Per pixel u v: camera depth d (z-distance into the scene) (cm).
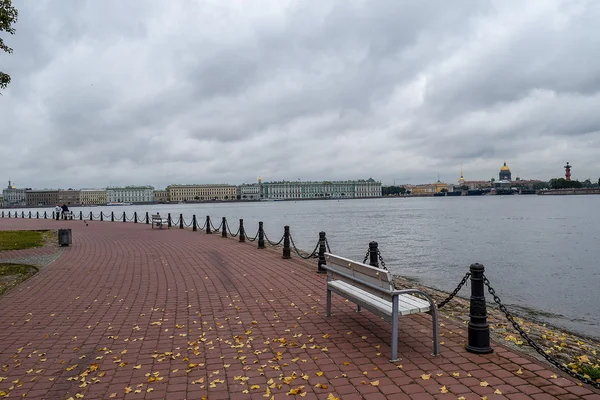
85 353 601
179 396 466
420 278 1504
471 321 577
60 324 742
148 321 754
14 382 508
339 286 724
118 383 501
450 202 15088
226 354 586
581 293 1275
